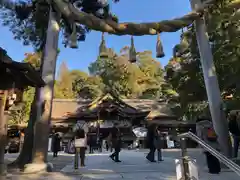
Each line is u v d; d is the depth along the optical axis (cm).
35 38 1173
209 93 858
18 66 469
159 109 2569
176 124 2353
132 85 4356
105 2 959
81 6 1021
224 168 695
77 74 5238
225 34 1148
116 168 777
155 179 567
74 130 827
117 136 1023
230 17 1063
